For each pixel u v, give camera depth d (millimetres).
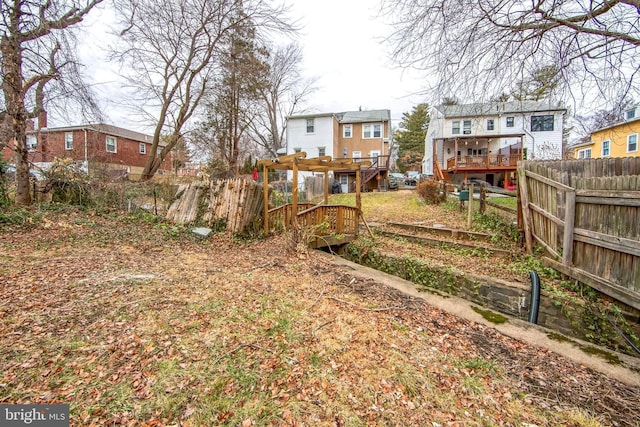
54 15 7023
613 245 3529
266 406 1973
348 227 7730
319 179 17500
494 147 20469
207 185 8039
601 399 2182
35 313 2961
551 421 1967
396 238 7695
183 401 1966
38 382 2051
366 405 2033
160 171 22250
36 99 7766
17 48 6871
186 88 15320
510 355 2736
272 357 2504
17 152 7793
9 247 5125
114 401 1924
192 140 18594
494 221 7379
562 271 4387
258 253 6062
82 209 8469
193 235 7082
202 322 3002
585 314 3822
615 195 3516
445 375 2396
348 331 2988
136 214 8523
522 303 4324
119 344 2537
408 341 2881
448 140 20469
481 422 1934
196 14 13688
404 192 16672
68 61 7602
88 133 14109
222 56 15281
